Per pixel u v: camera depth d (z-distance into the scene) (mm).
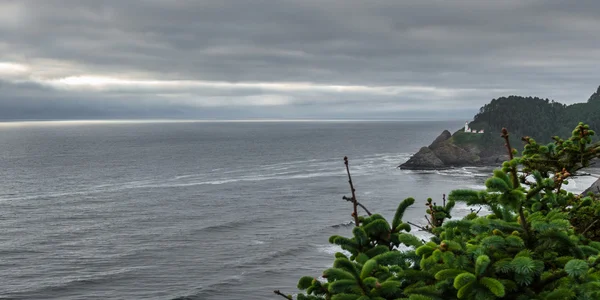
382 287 5422
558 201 7555
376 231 6695
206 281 58875
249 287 56656
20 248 74875
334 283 5512
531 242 5414
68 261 68188
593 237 7465
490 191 5293
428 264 5531
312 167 180125
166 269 63750
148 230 84812
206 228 84750
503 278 5254
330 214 93875
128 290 57188
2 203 113500
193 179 151625
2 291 57406
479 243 5492
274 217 92375
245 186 134375
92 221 93188
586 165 7816
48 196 123000
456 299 5258
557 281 5207
